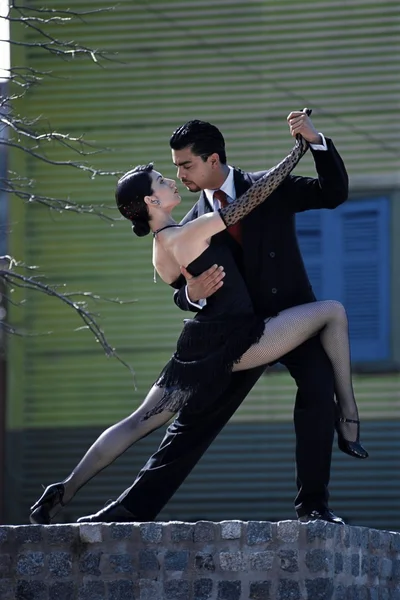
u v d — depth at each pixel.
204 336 13.39
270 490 29.52
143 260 30.70
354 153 30.28
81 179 30.80
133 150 30.84
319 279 30.30
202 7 30.89
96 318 30.66
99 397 30.50
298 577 12.55
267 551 12.67
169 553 12.90
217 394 13.37
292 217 13.72
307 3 30.53
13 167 30.77
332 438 13.31
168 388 13.60
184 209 30.47
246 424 29.80
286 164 12.98
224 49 30.78
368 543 13.75
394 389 29.72
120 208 13.74
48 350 30.70
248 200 12.98
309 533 12.58
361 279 30.17
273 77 30.59
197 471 29.77
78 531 13.13
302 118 13.04
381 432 29.58
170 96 30.88
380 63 30.25
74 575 13.08
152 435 29.89
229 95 30.70
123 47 31.00
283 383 29.80
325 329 13.44
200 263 13.25
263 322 13.34
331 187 13.18
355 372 29.86
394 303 29.95
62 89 30.94
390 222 30.08
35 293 30.77
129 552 12.99
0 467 30.58
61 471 30.47
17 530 13.25
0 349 30.25
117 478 29.84
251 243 13.48
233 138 30.58
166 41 30.97
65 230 30.84
